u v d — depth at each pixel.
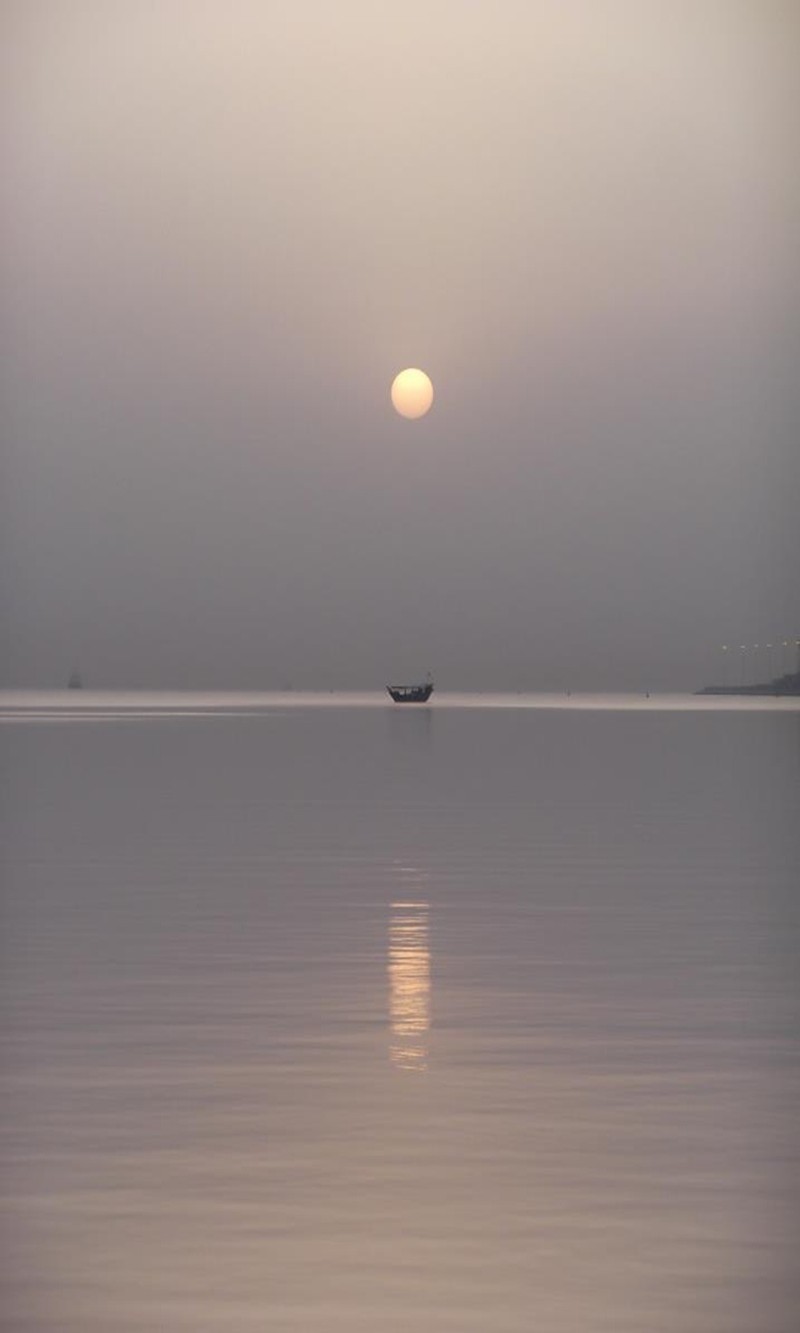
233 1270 14.45
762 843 56.06
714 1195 16.62
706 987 28.97
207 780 91.56
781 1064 22.77
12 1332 13.08
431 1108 20.20
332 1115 19.89
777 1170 17.52
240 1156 18.05
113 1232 15.48
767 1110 20.14
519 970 30.80
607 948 33.56
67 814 68.12
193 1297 13.83
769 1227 15.62
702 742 153.62
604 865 49.25
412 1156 18.06
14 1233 15.45
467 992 28.45
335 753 128.00
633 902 40.84
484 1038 24.55
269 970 30.78
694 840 57.16
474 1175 17.33
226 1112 20.02
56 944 34.00
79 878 45.94
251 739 160.38
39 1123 19.50
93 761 113.19
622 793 81.69
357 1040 24.39
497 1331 13.09
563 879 45.84
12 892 42.78
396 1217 15.91
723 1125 19.41
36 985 29.14
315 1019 26.03
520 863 49.72
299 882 45.00
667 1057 23.22
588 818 66.50
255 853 52.53
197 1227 15.61
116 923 37.09
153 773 98.62
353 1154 18.12
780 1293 13.90
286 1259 14.74
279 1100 20.64
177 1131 19.11
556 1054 23.44
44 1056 23.28
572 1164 17.73
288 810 70.25
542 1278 14.26
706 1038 24.55
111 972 30.55
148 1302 13.71
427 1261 14.68
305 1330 13.12
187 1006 27.12
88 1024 25.64
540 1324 13.23
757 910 39.38
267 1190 16.80
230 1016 26.27
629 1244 15.14
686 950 33.25
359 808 71.50
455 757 121.62
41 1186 16.94
